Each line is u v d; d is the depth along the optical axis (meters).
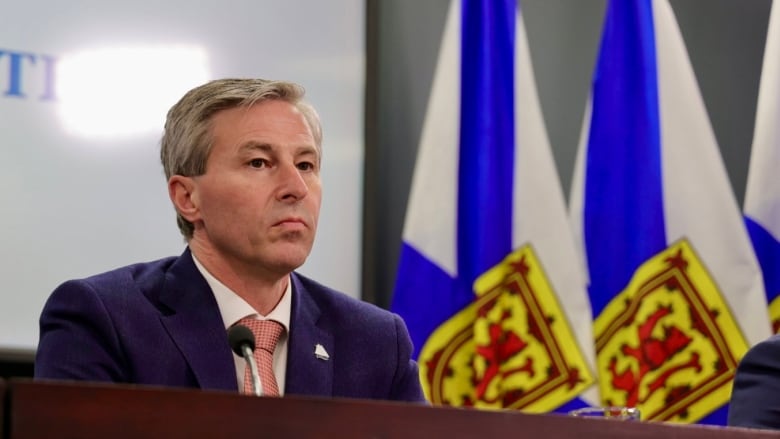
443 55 8.46
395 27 8.97
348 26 8.52
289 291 5.67
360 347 5.70
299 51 8.39
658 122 8.50
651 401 8.21
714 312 8.30
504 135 8.46
